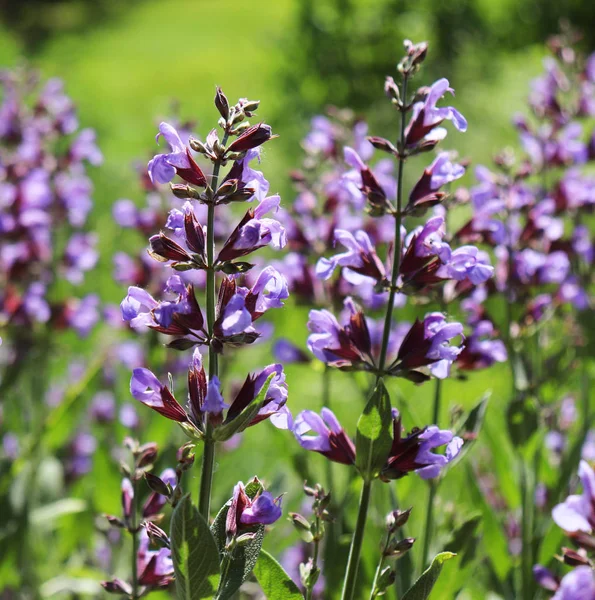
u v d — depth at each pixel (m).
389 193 4.57
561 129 5.51
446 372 3.10
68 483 6.43
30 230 5.50
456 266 3.09
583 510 2.78
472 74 14.84
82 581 5.26
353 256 3.16
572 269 5.24
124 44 32.19
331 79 14.94
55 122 6.39
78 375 6.93
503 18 18.95
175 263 2.78
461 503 5.19
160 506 3.58
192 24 35.47
